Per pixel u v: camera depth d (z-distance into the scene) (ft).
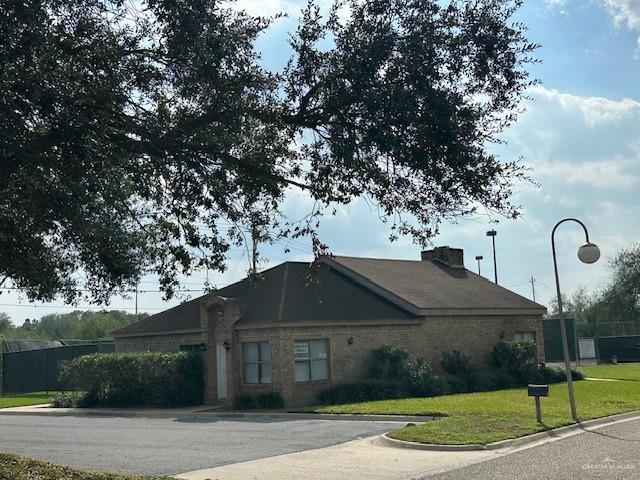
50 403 103.91
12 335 302.25
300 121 29.58
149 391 90.02
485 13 27.84
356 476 38.96
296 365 84.53
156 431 63.82
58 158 24.89
